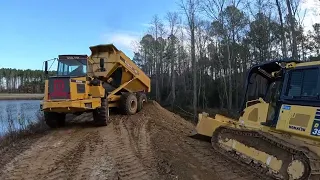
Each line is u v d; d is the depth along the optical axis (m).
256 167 6.81
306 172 5.62
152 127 11.80
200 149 8.54
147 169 6.71
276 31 32.16
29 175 6.46
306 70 6.25
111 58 14.11
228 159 7.61
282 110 6.69
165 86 53.97
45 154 8.05
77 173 6.49
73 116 16.12
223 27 33.56
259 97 8.12
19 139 10.79
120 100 14.45
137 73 15.80
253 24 34.00
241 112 8.38
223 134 8.17
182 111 35.50
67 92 10.76
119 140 9.48
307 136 5.97
